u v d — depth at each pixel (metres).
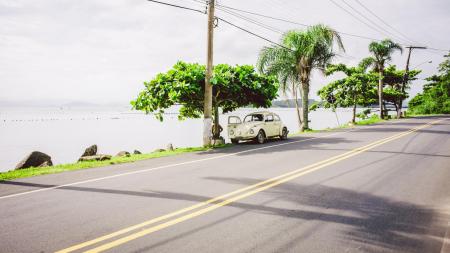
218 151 13.90
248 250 4.07
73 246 4.27
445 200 6.01
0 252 4.12
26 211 5.77
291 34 24.22
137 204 6.04
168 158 12.21
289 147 14.25
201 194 6.64
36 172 9.55
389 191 6.66
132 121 104.81
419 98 62.56
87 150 16.69
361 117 47.88
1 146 34.53
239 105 19.09
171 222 5.06
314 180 7.70
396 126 25.16
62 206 6.02
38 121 105.81
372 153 11.69
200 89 15.66
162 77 15.71
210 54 15.53
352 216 5.22
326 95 38.81
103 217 5.35
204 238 4.45
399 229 4.68
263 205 5.84
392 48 37.25
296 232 4.61
